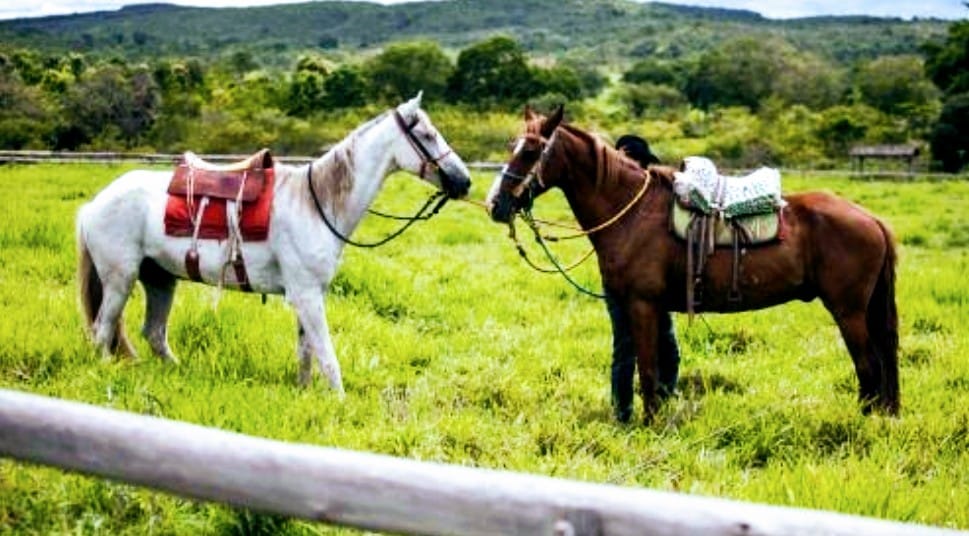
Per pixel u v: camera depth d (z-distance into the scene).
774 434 6.37
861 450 6.22
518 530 2.47
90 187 23.31
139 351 8.03
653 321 6.91
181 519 4.29
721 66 108.56
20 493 4.36
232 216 7.14
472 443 5.85
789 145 65.12
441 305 11.24
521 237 19.00
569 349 9.20
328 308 10.03
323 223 7.20
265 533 4.25
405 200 25.66
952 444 6.39
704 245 6.80
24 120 58.56
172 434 2.76
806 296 7.17
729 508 2.36
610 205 6.94
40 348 7.21
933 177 41.16
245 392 6.44
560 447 5.97
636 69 116.56
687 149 63.50
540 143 6.86
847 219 6.96
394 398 7.10
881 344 7.20
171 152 58.12
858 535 2.29
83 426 2.82
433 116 74.12
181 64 82.88
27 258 11.84
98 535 4.21
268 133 60.47
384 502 2.57
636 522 2.39
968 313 11.57
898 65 95.00
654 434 6.41
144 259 7.57
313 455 2.65
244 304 9.34
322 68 89.44
